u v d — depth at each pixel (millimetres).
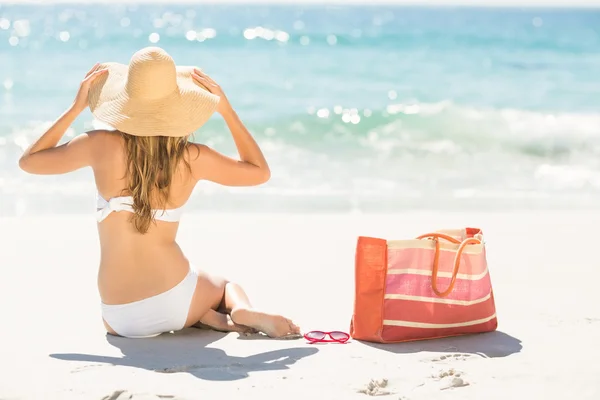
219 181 4980
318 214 9195
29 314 5418
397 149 13570
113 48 23703
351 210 9656
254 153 5062
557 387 4102
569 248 7617
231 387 4031
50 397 3840
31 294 5914
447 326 4918
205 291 5039
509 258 7191
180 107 4621
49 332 5027
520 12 43625
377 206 9891
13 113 15133
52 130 4770
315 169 12031
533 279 6465
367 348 4770
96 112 4684
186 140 4828
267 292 6094
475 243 5012
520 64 23828
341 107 17000
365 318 4902
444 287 4902
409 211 9648
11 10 29453
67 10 31172
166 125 4566
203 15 33594
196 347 4758
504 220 8984
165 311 4875
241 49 24969
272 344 4836
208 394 3918
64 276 6441
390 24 33531
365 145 13836
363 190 10797
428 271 4898
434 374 4273
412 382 4160
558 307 5664
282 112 16422
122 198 4699
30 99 16422
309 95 18406
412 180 11469
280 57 23781
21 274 6473
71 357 4520
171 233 4891
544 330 5121
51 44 23562
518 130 15094
